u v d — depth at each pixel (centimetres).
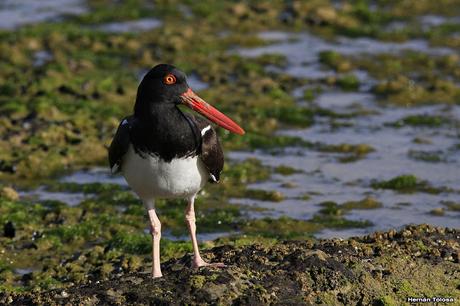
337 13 2622
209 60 2258
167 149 1010
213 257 1077
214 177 1069
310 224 1388
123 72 2184
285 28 2544
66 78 2105
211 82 2112
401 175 1588
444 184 1556
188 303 941
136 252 1275
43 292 1010
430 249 1072
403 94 2045
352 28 2519
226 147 1747
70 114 1872
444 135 1808
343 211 1439
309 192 1526
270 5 2695
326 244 1090
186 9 2705
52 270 1206
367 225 1381
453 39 2425
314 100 2022
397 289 998
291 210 1446
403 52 2336
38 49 2336
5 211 1423
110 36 2423
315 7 2672
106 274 1169
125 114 1902
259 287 966
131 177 1040
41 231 1348
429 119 1888
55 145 1711
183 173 1024
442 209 1441
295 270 1003
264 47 2383
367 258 1050
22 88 2030
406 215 1418
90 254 1259
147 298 950
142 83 1031
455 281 1019
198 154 1033
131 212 1441
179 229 1375
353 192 1526
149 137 1009
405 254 1062
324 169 1638
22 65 2214
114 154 1051
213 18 2597
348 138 1798
